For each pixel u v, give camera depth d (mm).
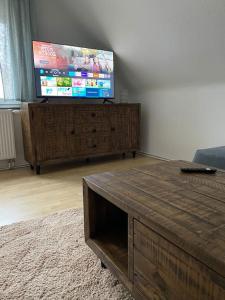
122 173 1266
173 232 703
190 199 919
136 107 3352
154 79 3178
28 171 2857
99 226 1269
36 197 2088
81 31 3344
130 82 3592
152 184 1087
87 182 1173
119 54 3225
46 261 1244
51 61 2805
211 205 866
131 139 3387
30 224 1612
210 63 2410
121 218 1322
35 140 2646
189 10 2059
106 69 3215
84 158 3195
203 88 2713
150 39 2631
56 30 3162
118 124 3227
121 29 2811
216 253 604
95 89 3176
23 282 1104
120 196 961
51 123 2717
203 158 1777
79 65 2998
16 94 2885
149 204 882
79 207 1878
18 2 2768
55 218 1694
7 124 2773
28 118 2594
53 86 2859
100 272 1170
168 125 3234
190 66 2604
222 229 711
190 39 2309
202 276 628
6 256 1280
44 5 3014
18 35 2791
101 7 2729
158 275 787
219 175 1208
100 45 3350
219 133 2633
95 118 3018
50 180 2529
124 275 969
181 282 698
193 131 2912
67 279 1123
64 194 2150
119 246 1152
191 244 647
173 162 1486
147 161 3289
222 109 2561
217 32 2084
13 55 2799
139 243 858
